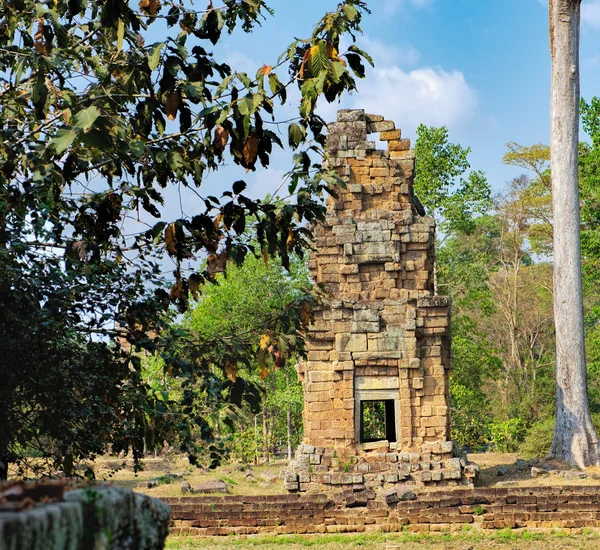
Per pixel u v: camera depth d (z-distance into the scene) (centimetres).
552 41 3002
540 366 5238
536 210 5416
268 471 2792
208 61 955
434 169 4431
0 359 926
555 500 2025
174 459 3225
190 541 2030
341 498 2172
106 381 1011
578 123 2969
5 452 992
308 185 991
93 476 1062
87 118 784
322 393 2469
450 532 2033
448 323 2506
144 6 1025
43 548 259
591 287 4794
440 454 2414
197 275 1015
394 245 2520
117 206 1025
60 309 959
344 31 894
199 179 1016
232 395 1056
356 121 2592
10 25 1073
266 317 1185
